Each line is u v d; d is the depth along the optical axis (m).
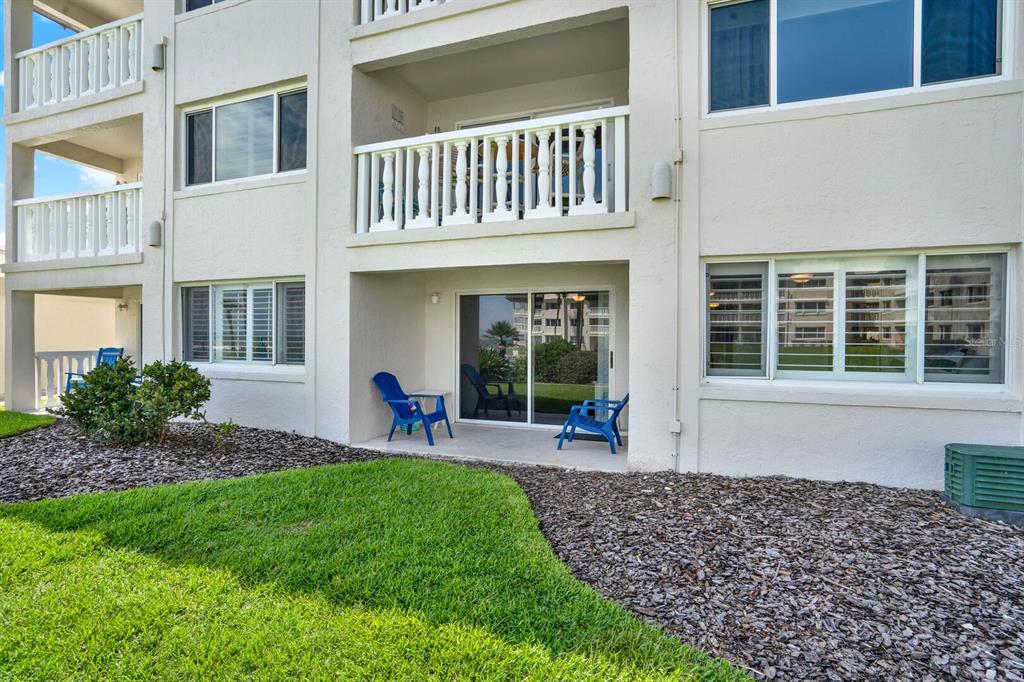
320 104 7.57
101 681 2.44
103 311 14.77
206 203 8.33
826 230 5.41
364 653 2.63
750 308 5.82
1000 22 5.06
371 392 7.88
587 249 6.21
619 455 6.87
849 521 4.24
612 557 3.70
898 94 5.25
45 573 3.40
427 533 4.04
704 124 5.74
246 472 5.89
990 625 2.92
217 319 8.56
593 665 2.57
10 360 10.19
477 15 6.75
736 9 5.75
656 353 5.95
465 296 9.16
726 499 4.80
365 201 7.45
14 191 10.30
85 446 6.60
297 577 3.38
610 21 6.45
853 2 5.41
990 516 4.33
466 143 6.92
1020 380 4.98
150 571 3.45
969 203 5.04
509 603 3.08
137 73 9.01
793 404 5.54
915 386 5.32
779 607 3.09
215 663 2.56
